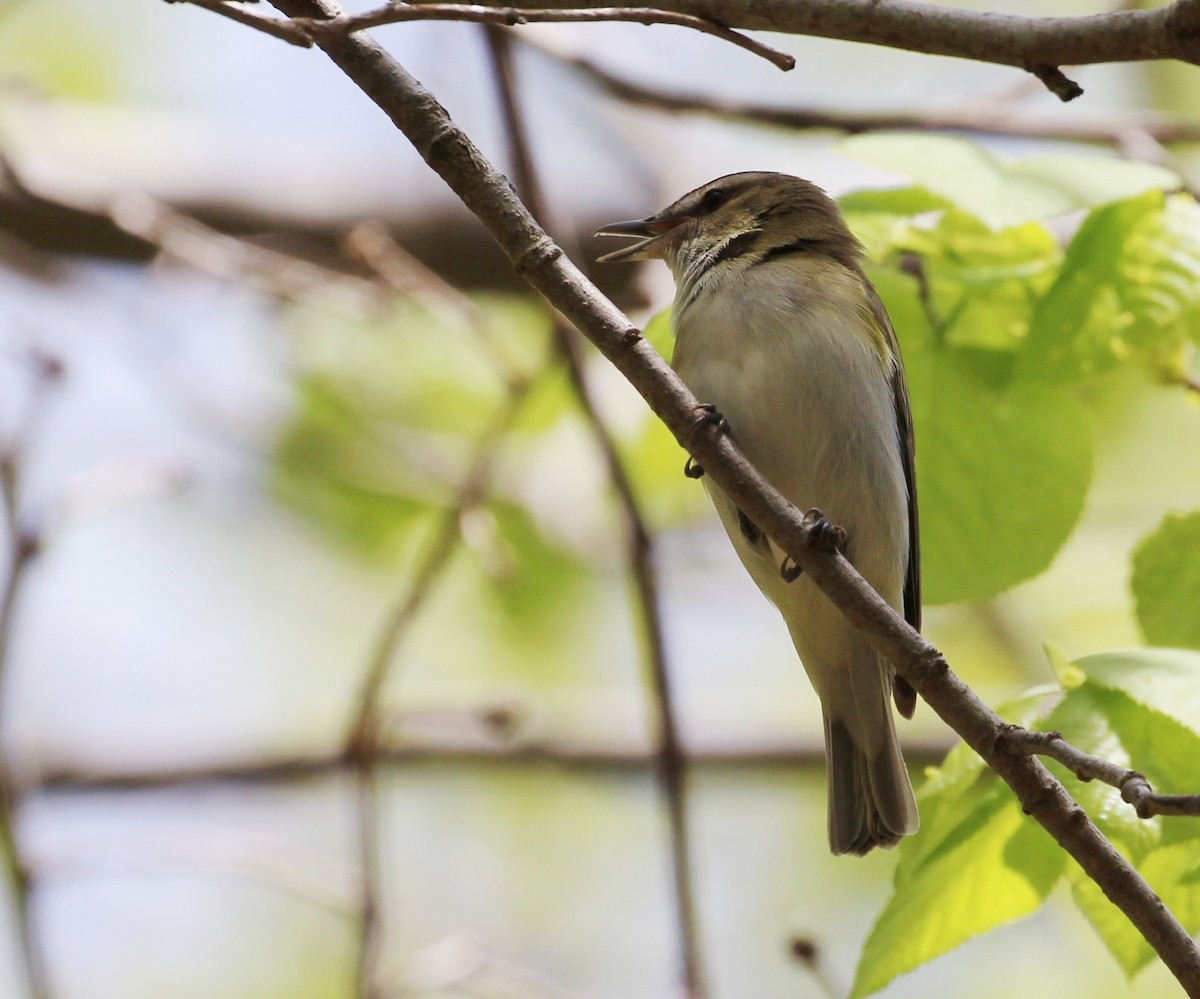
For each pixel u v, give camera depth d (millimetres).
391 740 9914
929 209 7238
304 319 13211
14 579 8930
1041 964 11852
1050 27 5379
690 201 8445
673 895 8445
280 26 5270
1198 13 5098
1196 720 5699
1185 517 7586
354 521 13773
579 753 12242
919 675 5297
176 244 10875
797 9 5727
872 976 6262
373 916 8938
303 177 12406
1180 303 7133
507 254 5699
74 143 12188
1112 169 6828
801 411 7344
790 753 12508
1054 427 7750
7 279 12633
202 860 9172
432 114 5699
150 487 9734
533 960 12891
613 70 10047
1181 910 6207
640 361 5625
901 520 7531
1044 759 6016
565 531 13242
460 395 13211
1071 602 13211
